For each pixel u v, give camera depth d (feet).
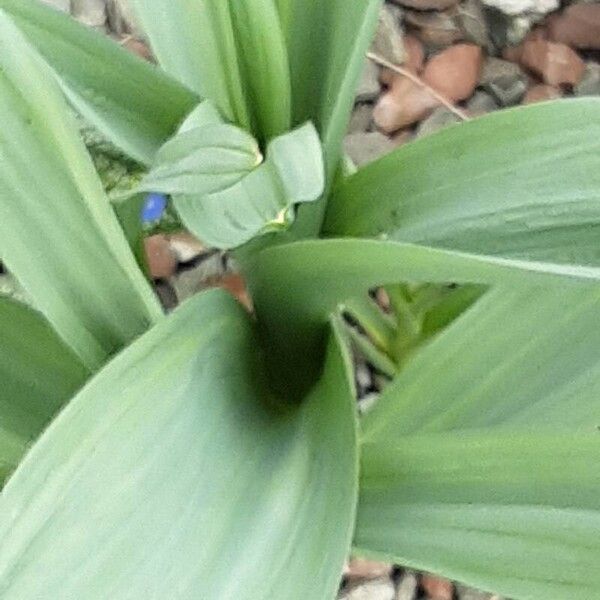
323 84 0.79
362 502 0.74
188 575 0.63
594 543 0.69
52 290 0.70
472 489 0.72
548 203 0.76
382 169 0.80
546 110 0.76
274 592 0.64
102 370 0.62
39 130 0.68
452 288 1.22
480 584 0.71
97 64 0.77
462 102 1.60
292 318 0.77
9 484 0.57
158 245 1.47
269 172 0.66
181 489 0.65
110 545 0.61
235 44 0.75
